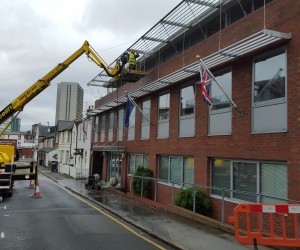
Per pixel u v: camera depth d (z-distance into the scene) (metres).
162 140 16.88
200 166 13.41
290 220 8.76
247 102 10.99
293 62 9.32
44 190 21.95
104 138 27.39
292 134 9.20
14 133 86.44
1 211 13.41
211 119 12.96
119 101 22.12
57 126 56.50
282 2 9.82
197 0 12.71
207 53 13.18
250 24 10.99
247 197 10.98
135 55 18.92
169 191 15.95
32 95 19.55
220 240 8.83
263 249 7.93
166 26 15.23
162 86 16.53
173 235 9.39
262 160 10.34
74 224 11.13
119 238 9.33
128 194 17.94
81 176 32.44
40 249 8.03
